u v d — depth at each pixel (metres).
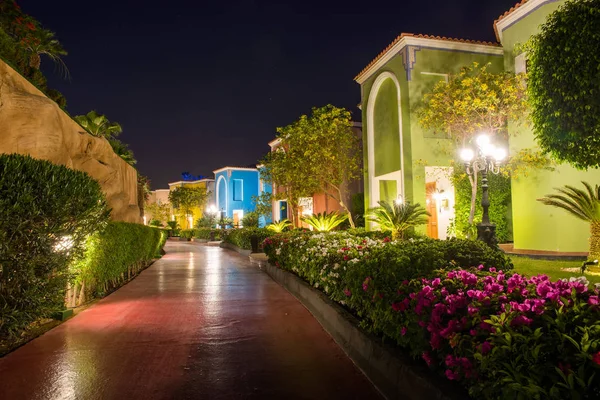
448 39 16.86
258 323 6.91
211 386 4.31
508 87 13.28
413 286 4.25
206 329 6.54
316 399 4.02
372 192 20.28
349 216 21.59
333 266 7.31
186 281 12.25
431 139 16.80
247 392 4.17
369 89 20.14
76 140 12.16
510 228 18.31
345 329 5.60
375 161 20.27
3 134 8.45
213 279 12.68
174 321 7.08
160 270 15.50
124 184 18.20
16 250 5.45
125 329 6.56
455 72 17.08
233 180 47.84
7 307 5.29
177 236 52.03
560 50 7.97
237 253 25.12
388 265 5.01
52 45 15.35
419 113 16.42
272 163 26.58
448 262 5.23
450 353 3.27
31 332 6.34
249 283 11.70
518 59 14.36
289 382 4.42
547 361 2.48
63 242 6.34
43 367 4.83
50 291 6.21
